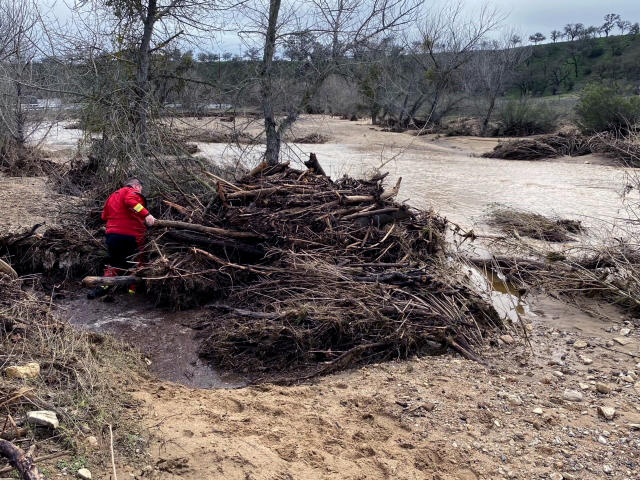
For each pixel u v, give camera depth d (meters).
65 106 12.58
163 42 11.19
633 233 9.38
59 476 3.36
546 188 16.36
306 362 5.72
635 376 5.55
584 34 101.81
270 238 7.52
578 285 7.95
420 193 15.45
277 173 9.04
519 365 5.82
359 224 8.12
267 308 6.47
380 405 4.84
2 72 15.42
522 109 34.97
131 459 3.72
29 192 12.59
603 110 26.11
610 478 3.98
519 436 4.46
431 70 33.62
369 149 26.89
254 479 3.64
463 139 33.25
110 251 7.47
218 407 4.71
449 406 4.87
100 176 10.94
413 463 4.04
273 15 11.26
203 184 9.19
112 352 5.46
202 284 6.95
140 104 10.28
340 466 3.91
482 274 8.72
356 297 6.41
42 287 7.51
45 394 4.11
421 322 6.23
